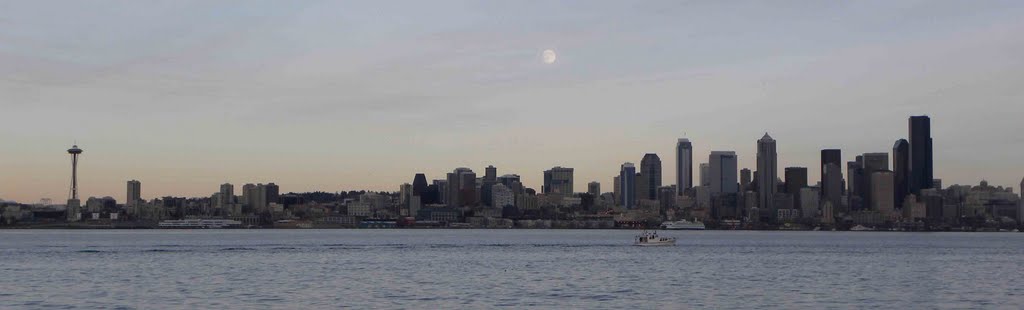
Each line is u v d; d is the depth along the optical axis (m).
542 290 134.38
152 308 111.06
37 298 122.81
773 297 126.50
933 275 171.12
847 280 157.75
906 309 113.88
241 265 193.50
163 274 165.75
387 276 161.62
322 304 115.19
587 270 179.50
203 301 118.62
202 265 193.00
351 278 156.75
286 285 142.38
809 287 142.75
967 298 126.56
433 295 126.62
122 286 140.38
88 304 115.81
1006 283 152.75
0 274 165.62
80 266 188.88
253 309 109.88
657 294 129.50
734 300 122.38
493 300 120.44
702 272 175.75
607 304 116.69
